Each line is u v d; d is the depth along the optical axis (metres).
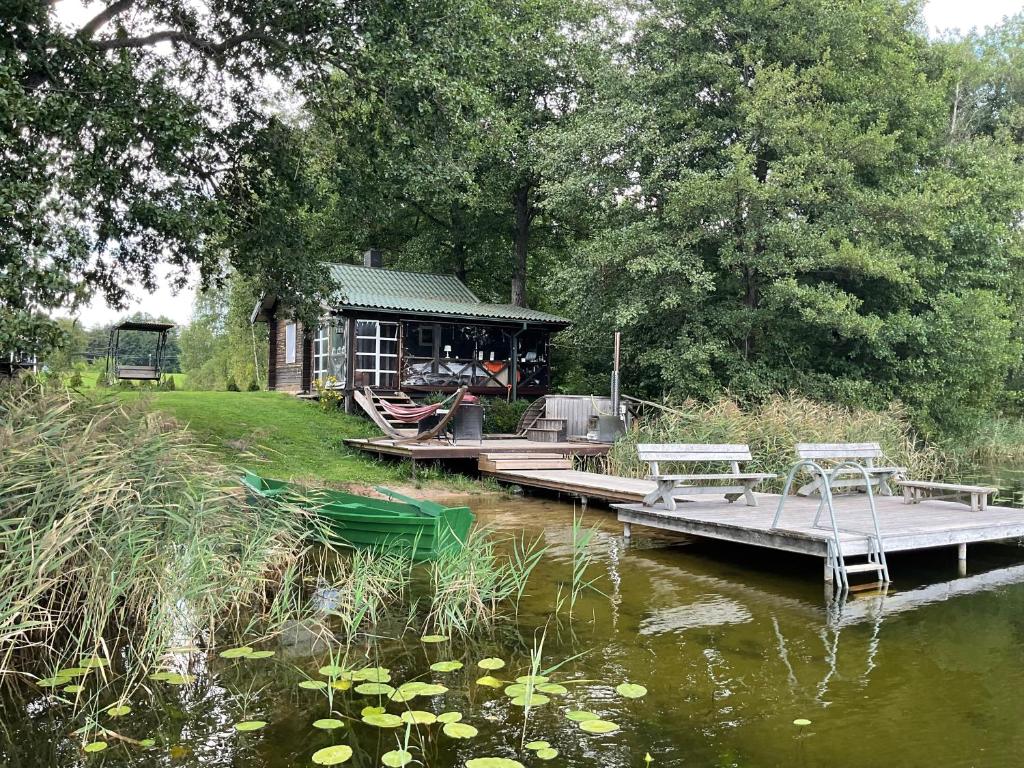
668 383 17.70
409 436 14.70
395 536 6.47
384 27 10.43
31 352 7.18
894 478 10.62
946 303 16.31
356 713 3.70
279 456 12.44
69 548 4.77
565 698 3.92
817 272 16.72
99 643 4.64
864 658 4.60
